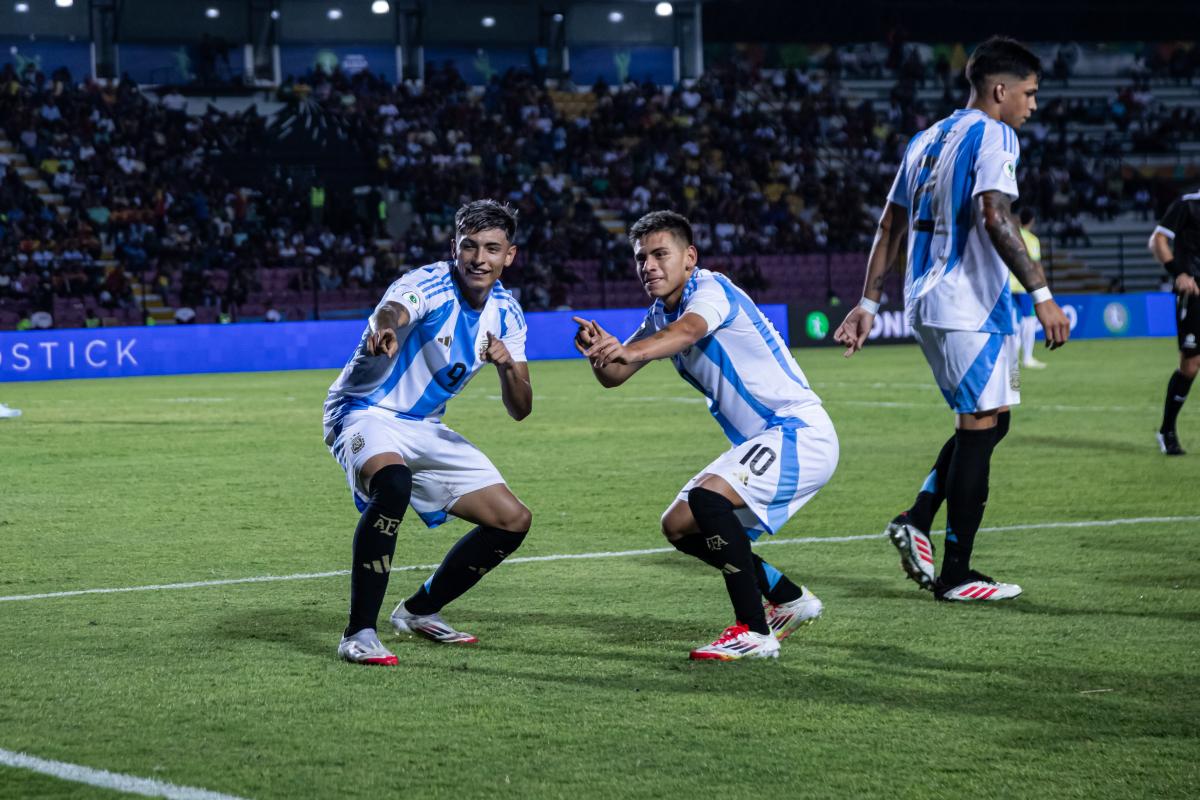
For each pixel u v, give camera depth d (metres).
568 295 32.78
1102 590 6.26
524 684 4.80
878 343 31.81
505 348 5.44
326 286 31.89
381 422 5.48
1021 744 4.03
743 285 33.53
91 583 6.73
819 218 38.50
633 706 4.50
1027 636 5.41
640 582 6.64
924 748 4.00
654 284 5.38
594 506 9.19
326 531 8.34
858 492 9.70
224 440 13.89
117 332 26.44
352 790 3.68
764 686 4.73
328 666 5.08
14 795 3.63
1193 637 5.34
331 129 36.31
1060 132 42.38
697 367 5.50
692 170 38.56
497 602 6.21
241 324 27.61
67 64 37.69
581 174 38.06
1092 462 11.05
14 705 4.54
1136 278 39.88
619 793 3.65
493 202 5.48
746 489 5.27
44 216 31.31
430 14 40.94
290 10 39.59
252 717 4.39
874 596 6.26
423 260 32.56
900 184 6.57
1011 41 6.30
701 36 43.84
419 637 5.52
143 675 4.94
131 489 10.28
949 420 15.00
